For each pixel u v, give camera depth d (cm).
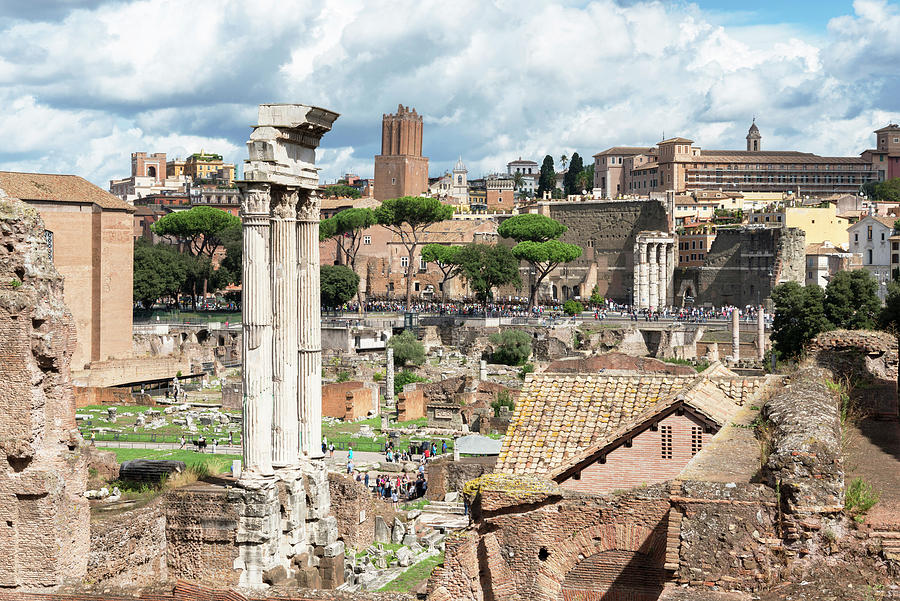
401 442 10838
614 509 2664
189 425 11675
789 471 1991
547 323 19450
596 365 13875
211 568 4481
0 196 3641
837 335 4156
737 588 1928
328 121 4950
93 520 4144
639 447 3375
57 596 3400
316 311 4997
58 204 15538
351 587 4888
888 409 3591
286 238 4794
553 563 2700
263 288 4656
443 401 12794
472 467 7962
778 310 13425
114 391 13588
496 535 2728
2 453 3544
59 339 3644
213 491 4616
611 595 2712
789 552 1938
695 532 1989
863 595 1764
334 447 10425
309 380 4953
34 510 3528
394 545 6094
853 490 2080
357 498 5800
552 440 3491
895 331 7431
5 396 3553
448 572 2698
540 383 3756
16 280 3597
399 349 16662
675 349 18125
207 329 19088
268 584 4425
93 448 6125
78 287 15812
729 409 3450
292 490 4675
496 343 18000
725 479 2245
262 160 4662
